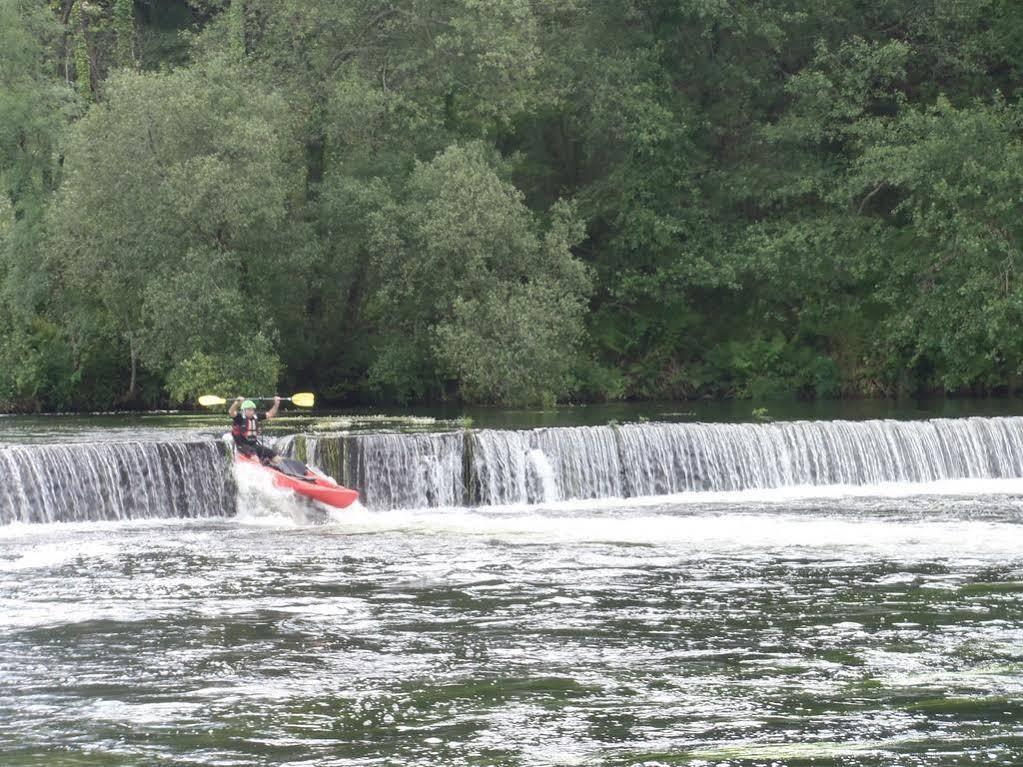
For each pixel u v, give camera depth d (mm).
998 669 35469
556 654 37406
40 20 109438
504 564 50812
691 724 31172
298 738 30469
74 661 37156
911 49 115562
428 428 79062
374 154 103812
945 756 28906
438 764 28719
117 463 63219
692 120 114438
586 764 28641
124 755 29391
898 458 74688
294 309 101500
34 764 28859
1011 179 100875
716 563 50438
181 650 38219
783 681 34562
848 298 112625
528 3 105250
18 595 45656
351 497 62750
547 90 108938
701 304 118062
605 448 70562
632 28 114312
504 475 68875
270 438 67812
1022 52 114438
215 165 90812
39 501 61594
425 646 38406
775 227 113250
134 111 93438
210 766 28688
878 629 39750
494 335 97312
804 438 73438
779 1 114188
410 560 51875
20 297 100375
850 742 29828
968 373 105812
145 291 92750
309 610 43000
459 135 108438
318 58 105562
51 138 104500
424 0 103812
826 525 59469
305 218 101875
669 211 114562
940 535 56406
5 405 103500
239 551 54312
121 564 51438
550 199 116750
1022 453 76875
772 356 113250
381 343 105062
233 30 107250
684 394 114062
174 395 95062
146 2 131750
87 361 104125
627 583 46750
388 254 97625
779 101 118125
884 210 114812
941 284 104562
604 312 115188
